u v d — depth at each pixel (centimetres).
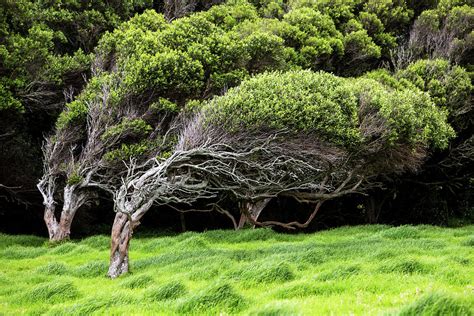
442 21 3116
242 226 2509
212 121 1490
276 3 3384
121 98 2127
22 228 3089
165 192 1526
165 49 2158
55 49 2905
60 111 2666
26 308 963
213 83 2188
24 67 2439
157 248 1864
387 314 621
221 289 816
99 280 1278
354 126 1605
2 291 1152
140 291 1002
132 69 2077
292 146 1523
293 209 3189
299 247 1523
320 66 2848
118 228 1370
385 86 2298
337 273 968
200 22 2334
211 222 3356
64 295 1027
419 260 1062
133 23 2686
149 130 2188
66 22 2866
